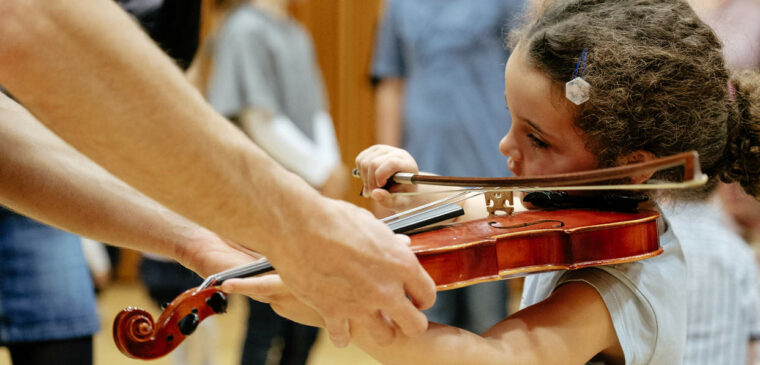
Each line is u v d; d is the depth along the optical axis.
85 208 1.82
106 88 1.20
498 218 1.90
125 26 1.23
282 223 1.33
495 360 1.63
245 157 1.31
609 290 1.78
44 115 1.23
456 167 4.30
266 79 4.57
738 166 1.97
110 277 8.27
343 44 7.77
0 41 1.16
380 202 2.06
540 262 1.69
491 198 1.97
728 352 2.74
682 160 1.32
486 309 4.23
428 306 1.47
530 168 1.93
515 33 2.13
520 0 4.22
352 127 7.88
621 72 1.78
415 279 1.43
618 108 1.78
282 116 4.64
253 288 1.44
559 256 1.71
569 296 1.77
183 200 1.30
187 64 2.93
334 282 1.39
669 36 1.81
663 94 1.79
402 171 2.08
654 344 1.80
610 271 1.81
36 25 1.16
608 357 1.85
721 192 3.47
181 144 1.25
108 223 1.83
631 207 1.89
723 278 2.77
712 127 1.85
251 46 4.56
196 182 1.28
